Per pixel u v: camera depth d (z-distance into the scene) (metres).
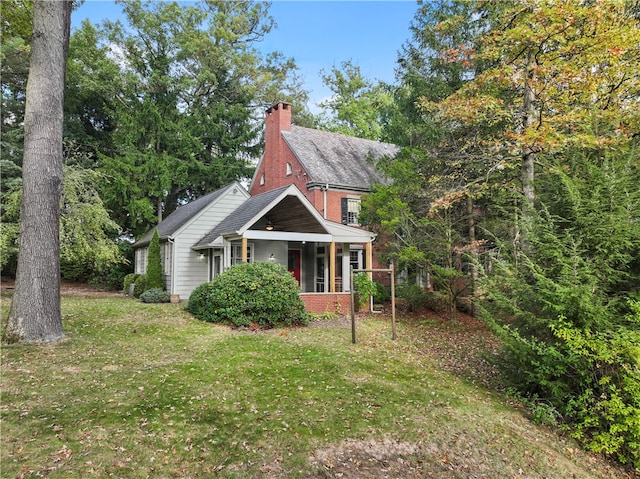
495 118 10.46
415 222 13.67
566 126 9.39
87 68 23.70
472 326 13.08
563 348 5.80
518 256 7.08
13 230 14.03
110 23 24.77
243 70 28.02
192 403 5.29
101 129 26.77
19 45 15.12
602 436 5.35
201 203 18.81
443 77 13.99
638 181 6.68
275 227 15.23
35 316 7.44
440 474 4.31
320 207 18.84
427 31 13.48
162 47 26.05
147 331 9.24
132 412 4.88
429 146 13.70
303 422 5.01
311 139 21.95
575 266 5.84
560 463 4.92
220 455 4.18
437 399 6.20
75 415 4.69
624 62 9.10
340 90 34.53
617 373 5.44
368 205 15.11
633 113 9.16
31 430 4.27
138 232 24.33
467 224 14.12
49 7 7.78
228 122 27.80
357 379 6.74
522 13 9.46
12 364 6.20
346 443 4.65
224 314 10.61
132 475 3.72
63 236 14.53
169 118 25.17
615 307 5.95
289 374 6.70
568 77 9.03
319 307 13.30
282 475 3.97
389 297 16.84
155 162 23.56
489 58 10.39
